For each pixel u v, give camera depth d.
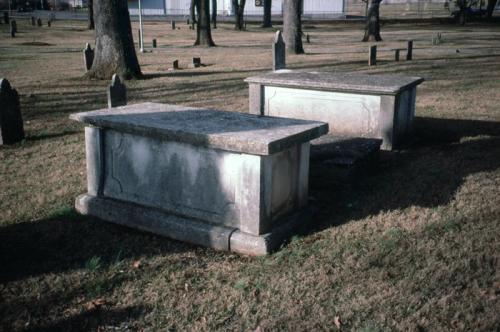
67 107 12.44
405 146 8.91
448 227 5.25
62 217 5.79
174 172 5.28
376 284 4.20
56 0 84.00
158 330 3.68
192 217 5.26
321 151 7.19
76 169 7.62
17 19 59.72
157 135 5.17
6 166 7.78
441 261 4.50
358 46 31.69
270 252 4.83
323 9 81.12
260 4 82.81
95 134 5.76
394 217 5.57
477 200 6.01
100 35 17.09
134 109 6.27
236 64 22.05
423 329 3.61
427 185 6.64
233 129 5.10
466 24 58.88
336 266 4.54
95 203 5.80
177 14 85.56
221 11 83.25
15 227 5.49
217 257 4.79
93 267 4.56
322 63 21.34
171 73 19.12
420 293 4.03
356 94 8.70
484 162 7.63
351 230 5.29
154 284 4.32
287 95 9.39
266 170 4.79
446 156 8.09
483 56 23.69
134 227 5.50
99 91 14.95
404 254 4.70
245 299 4.07
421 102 12.85
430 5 112.62
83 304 4.03
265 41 38.66
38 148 8.80
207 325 3.73
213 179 5.04
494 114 11.35
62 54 26.70
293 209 5.45
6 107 8.94
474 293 4.01
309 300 4.01
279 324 3.72
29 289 4.24
